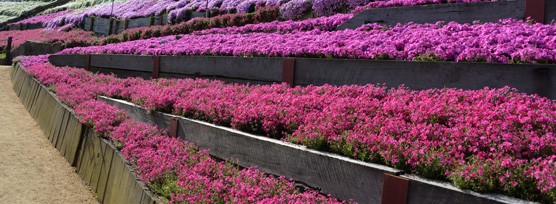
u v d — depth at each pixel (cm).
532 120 399
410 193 355
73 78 1323
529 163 345
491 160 346
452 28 762
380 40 754
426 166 369
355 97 588
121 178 598
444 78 567
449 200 332
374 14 1024
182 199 452
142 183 534
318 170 439
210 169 503
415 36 730
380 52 675
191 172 505
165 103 754
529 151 357
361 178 396
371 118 502
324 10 1442
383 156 399
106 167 673
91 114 830
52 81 1315
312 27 1223
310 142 462
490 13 820
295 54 798
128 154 623
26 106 1434
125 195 566
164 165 534
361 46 731
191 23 1995
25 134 1082
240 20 1791
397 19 976
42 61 1945
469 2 860
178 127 683
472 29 734
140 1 3422
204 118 660
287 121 532
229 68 903
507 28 660
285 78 766
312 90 670
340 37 877
